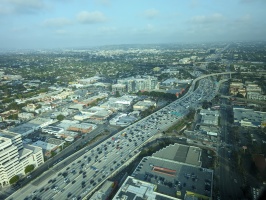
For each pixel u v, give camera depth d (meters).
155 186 168.12
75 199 168.25
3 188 195.38
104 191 174.00
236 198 170.25
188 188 174.25
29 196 172.25
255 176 196.25
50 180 191.50
